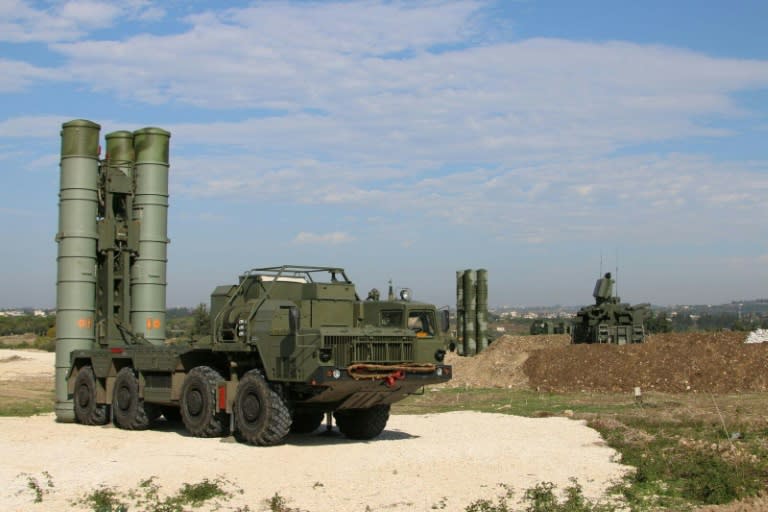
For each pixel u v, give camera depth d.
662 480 11.78
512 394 28.25
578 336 38.16
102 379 19.59
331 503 10.35
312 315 15.62
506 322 137.25
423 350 15.70
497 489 11.19
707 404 22.75
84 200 20.77
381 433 17.41
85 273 20.78
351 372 14.55
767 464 12.32
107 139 21.88
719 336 32.44
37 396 28.62
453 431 17.64
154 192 21.66
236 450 14.66
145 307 21.44
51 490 11.06
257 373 15.65
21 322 127.81
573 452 14.41
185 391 17.19
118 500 10.45
